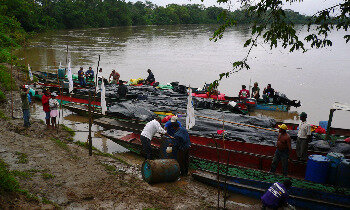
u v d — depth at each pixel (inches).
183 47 2118.6
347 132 432.5
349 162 275.7
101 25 4660.4
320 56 1715.1
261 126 446.3
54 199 244.8
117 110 484.4
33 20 3004.4
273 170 328.5
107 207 242.5
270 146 360.5
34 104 654.5
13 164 302.4
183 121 446.6
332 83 1005.2
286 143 314.3
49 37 2728.8
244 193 310.2
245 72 1202.0
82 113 584.1
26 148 354.9
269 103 679.7
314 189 286.2
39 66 1246.3
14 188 234.7
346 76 1123.9
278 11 182.7
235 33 3508.9
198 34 3437.5
